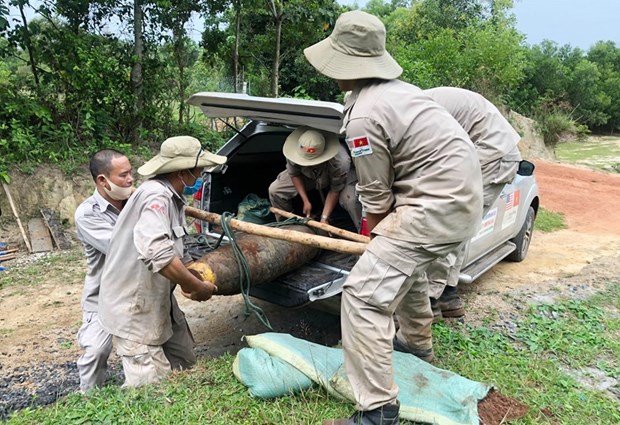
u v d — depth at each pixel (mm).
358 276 2438
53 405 2963
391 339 2445
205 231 4609
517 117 19672
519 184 5660
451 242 2434
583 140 29953
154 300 3166
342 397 2781
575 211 10094
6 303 5316
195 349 4301
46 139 8539
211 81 12609
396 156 2424
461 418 2631
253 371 2857
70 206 8008
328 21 12445
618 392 3328
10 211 7668
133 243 3053
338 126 3629
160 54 10625
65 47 8938
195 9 10258
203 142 10539
